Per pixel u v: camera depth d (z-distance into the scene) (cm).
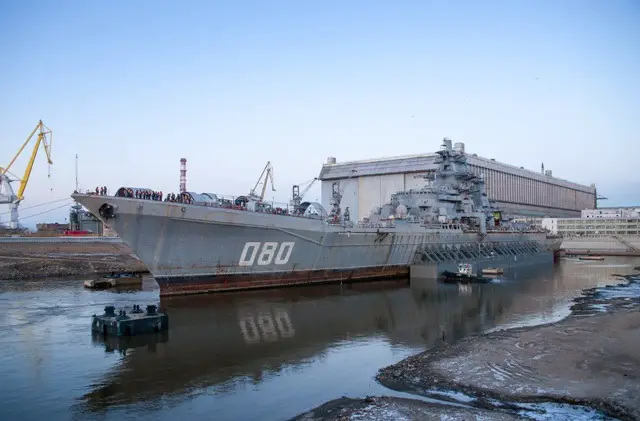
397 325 2786
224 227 3553
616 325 2598
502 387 1681
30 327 2606
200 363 2023
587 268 6831
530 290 4303
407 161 9312
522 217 11838
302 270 4200
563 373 1808
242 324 2750
